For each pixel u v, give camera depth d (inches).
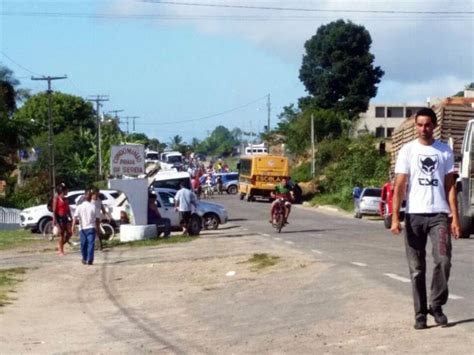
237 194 3462.1
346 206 2348.7
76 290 751.7
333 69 4104.3
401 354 372.5
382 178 2485.2
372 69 4114.2
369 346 395.5
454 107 1193.4
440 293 415.5
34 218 1530.5
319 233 1311.5
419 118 398.0
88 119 4488.2
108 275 847.1
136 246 1165.7
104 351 454.6
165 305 630.5
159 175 1785.2
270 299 601.9
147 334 503.8
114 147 1274.6
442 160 397.1
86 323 567.5
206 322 530.0
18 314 616.1
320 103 4143.7
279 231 1346.0
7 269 920.3
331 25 4160.9
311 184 2871.6
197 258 942.4
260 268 800.3
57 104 4424.2
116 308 633.6
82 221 946.1
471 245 967.0
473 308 482.3
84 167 3132.4
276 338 444.5
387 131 4685.0
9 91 2664.9
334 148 3228.3
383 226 1524.4
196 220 1337.4
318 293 601.0
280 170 2736.2
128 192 1270.9
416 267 413.4
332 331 445.4
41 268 924.6
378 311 486.9
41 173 2655.0
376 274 668.1
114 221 1396.4
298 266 778.8
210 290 692.7
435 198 396.8
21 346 481.7
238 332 478.6
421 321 418.9
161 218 1300.4
